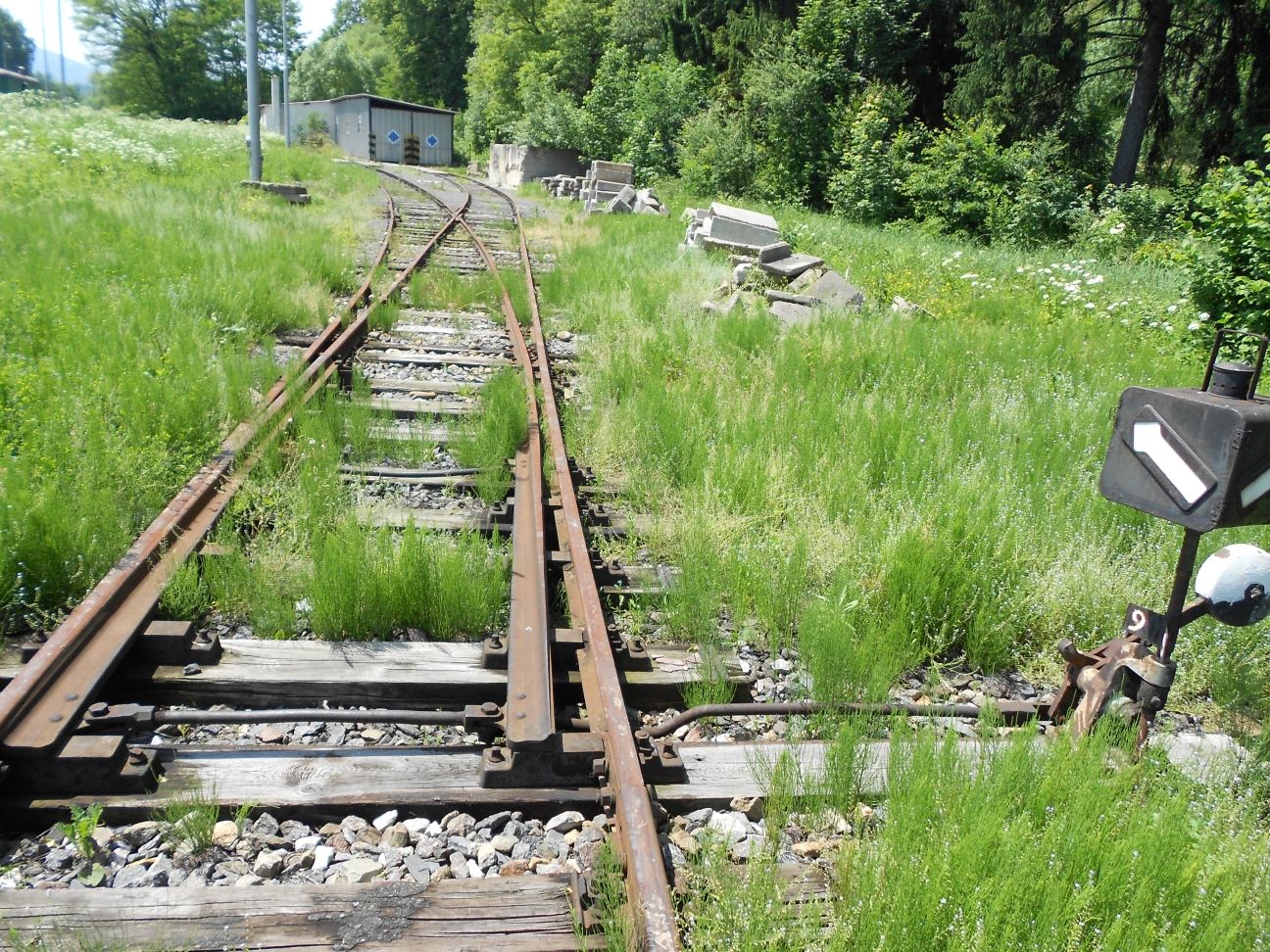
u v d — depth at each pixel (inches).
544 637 144.7
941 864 99.0
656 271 519.5
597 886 102.6
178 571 159.5
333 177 1089.4
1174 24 1049.5
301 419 239.5
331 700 142.9
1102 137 1101.1
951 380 336.2
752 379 323.0
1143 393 126.4
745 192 1207.6
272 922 96.3
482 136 2518.5
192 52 3026.6
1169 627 131.0
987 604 175.0
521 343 353.1
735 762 132.3
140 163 767.1
